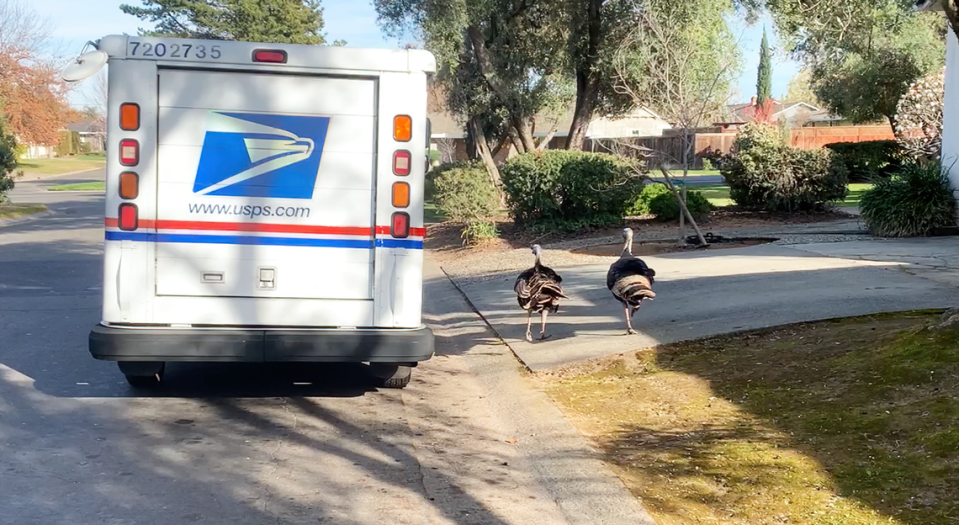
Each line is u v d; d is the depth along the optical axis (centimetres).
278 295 752
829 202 2300
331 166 750
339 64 740
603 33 2231
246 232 746
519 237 2108
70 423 718
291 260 752
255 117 741
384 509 543
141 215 736
